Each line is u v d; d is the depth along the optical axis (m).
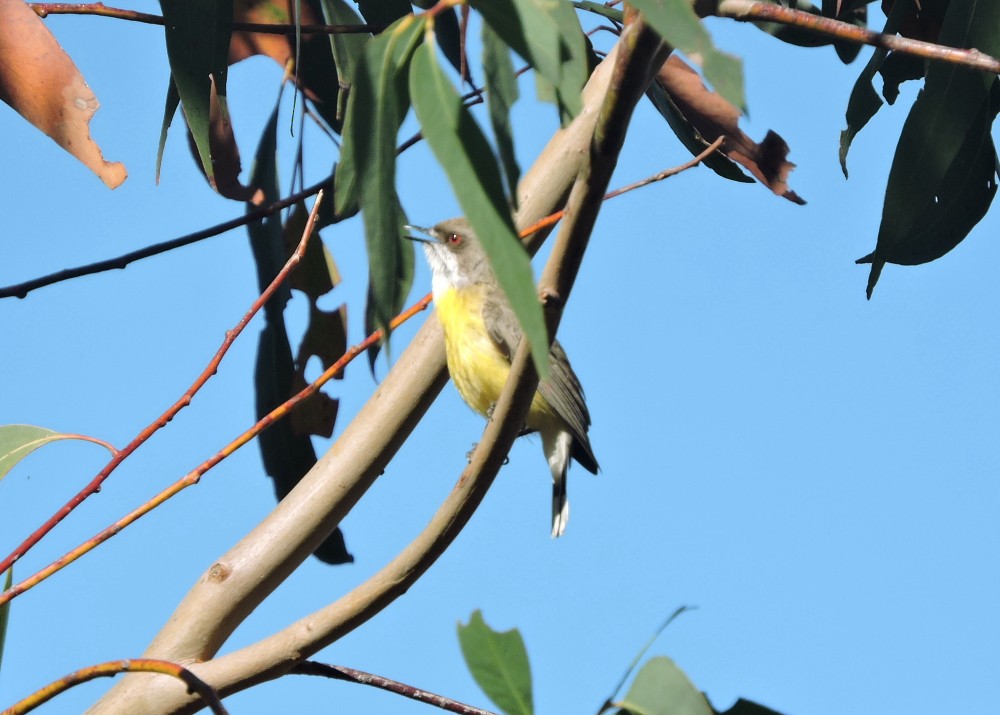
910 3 9.36
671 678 5.77
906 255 8.59
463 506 6.27
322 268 10.09
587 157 5.23
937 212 8.52
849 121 9.44
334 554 9.45
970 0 8.34
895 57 9.56
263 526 7.95
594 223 5.37
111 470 6.36
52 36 7.93
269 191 10.21
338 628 6.61
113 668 5.43
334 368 6.65
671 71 10.20
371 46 5.34
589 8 9.59
